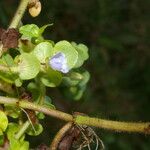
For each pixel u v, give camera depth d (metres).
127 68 0.51
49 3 0.46
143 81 0.50
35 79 0.14
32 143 0.33
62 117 0.14
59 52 0.13
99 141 0.15
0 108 0.14
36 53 0.14
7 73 0.14
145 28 0.53
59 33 0.47
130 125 0.13
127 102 0.49
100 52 0.49
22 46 0.14
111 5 0.52
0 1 0.40
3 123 0.13
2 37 0.14
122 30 0.52
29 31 0.14
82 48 0.15
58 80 0.14
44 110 0.13
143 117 0.48
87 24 0.50
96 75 0.48
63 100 0.40
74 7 0.49
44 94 0.14
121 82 0.50
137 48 0.52
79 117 0.14
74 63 0.13
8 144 0.14
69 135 0.14
